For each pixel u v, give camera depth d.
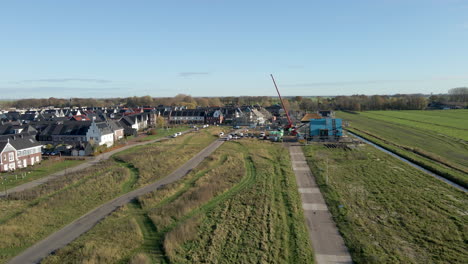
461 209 32.72
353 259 23.42
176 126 126.38
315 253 24.36
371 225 29.11
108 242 26.17
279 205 34.69
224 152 66.38
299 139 82.88
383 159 57.97
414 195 37.25
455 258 23.12
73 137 77.25
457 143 76.06
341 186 41.00
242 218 31.12
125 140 85.94
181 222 30.59
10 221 30.03
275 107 184.75
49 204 34.59
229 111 144.38
